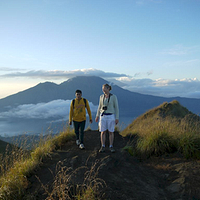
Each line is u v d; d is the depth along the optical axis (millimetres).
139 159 5453
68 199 3062
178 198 3500
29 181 3926
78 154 5238
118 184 3621
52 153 5508
